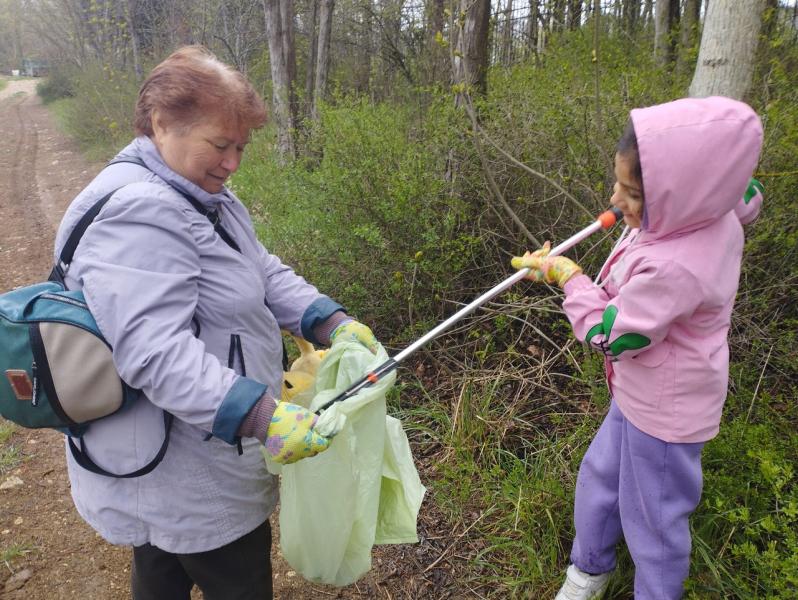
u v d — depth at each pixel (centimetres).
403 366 374
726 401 262
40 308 149
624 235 200
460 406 321
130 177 156
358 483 182
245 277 167
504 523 263
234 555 176
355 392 178
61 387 148
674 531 191
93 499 168
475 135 326
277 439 149
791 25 504
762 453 214
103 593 266
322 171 428
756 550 201
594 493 210
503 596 241
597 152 351
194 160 154
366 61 1029
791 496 208
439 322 379
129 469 160
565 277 191
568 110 363
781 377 303
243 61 1100
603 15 759
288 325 204
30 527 302
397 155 411
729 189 158
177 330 148
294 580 265
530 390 333
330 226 400
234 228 174
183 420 154
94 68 1412
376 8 1011
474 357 368
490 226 386
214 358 153
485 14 411
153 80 154
